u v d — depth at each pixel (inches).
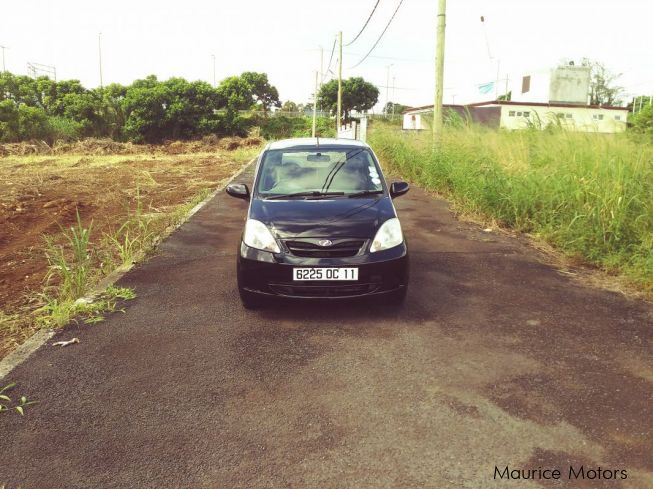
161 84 1871.3
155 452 107.6
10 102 1264.8
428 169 493.4
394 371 141.1
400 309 187.5
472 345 157.2
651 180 279.6
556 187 306.7
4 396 128.4
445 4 549.0
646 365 143.8
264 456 105.6
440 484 96.7
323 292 175.0
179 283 218.8
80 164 824.3
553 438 110.5
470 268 239.1
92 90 1897.1
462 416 118.9
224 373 141.0
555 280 221.1
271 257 174.9
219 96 1903.3
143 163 850.8
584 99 1927.9
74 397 129.8
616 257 230.5
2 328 177.5
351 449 107.3
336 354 151.8
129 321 178.5
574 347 155.6
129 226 335.0
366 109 2755.9
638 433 112.0
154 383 136.1
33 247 289.3
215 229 326.0
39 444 111.2
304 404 125.0
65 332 169.9
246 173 658.2
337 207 190.2
